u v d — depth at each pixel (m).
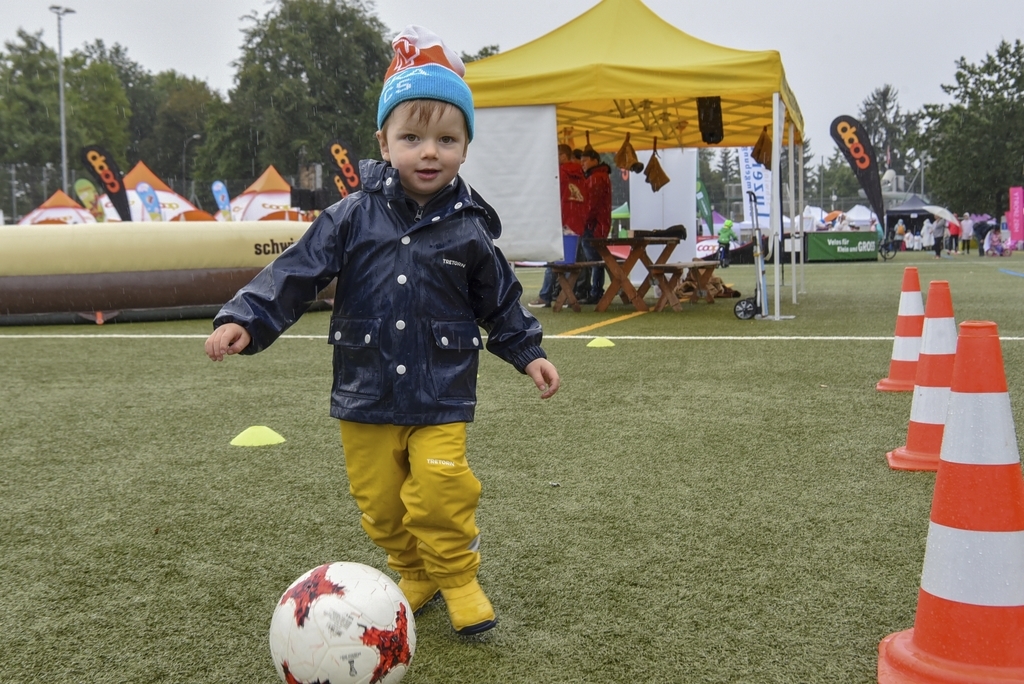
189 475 3.59
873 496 3.16
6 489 3.43
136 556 2.70
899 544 2.68
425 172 2.12
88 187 32.12
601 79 8.73
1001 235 33.12
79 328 9.35
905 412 4.54
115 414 4.84
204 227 10.23
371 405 2.09
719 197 91.25
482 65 9.42
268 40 57.31
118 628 2.21
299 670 1.69
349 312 2.14
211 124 57.22
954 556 1.77
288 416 4.74
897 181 74.19
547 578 2.46
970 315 9.15
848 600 2.28
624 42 9.23
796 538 2.74
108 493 3.36
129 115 67.19
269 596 2.39
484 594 2.29
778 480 3.37
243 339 2.02
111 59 89.25
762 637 2.08
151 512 3.12
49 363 6.79
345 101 58.97
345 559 2.65
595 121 12.04
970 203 50.59
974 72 50.75
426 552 2.12
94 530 2.94
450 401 2.11
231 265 10.27
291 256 2.10
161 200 28.91
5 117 59.09
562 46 9.38
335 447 4.04
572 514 3.01
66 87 62.50
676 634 2.10
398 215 2.14
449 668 1.96
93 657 2.05
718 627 2.14
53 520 3.05
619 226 27.27
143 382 5.87
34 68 62.47
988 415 1.76
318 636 1.67
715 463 3.63
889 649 1.89
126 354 7.26
